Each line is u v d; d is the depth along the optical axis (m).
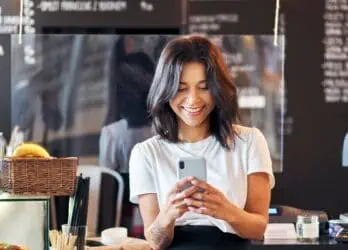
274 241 2.26
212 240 1.67
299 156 3.72
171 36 3.66
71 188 1.75
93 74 3.68
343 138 3.71
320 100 3.71
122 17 3.69
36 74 3.68
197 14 3.68
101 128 3.69
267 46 3.68
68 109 3.69
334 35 3.70
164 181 1.71
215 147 1.73
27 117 3.68
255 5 3.67
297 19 3.69
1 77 3.69
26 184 1.70
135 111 3.68
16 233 1.61
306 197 3.72
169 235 1.66
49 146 3.69
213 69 1.61
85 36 3.67
